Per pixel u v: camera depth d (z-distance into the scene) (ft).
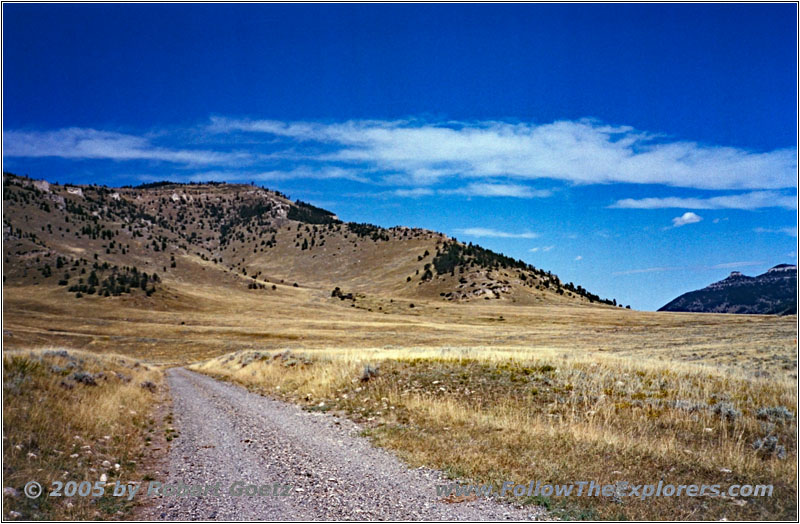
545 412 45.37
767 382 58.18
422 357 80.18
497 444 35.53
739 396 50.83
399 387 59.52
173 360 239.50
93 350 265.34
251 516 24.43
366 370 66.85
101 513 24.41
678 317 496.64
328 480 29.71
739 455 32.68
